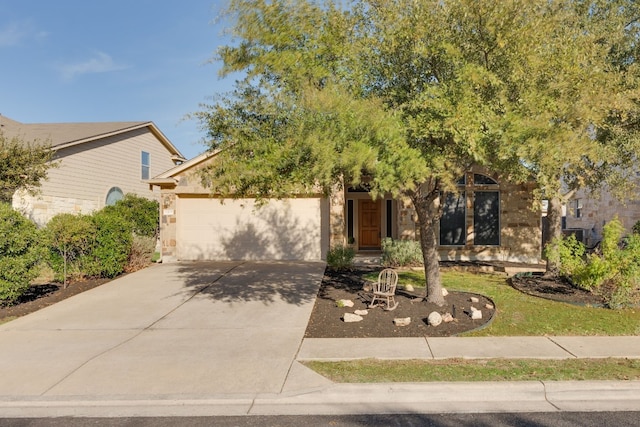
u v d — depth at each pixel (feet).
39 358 20.17
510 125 19.06
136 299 32.14
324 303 30.35
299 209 50.96
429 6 21.85
